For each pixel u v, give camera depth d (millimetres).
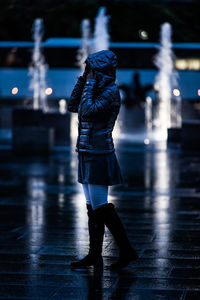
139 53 47750
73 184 13586
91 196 6387
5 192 12273
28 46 48062
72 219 9227
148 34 61969
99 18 50406
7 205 10609
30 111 28734
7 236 7941
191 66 47188
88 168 6332
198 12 63094
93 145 6277
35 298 5316
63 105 44875
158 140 29391
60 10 62125
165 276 6016
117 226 6332
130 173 15875
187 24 62531
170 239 7770
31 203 10836
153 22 62094
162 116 39094
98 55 6258
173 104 39562
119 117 38000
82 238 7816
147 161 19188
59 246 7355
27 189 12750
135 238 7816
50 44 48594
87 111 6184
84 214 9688
